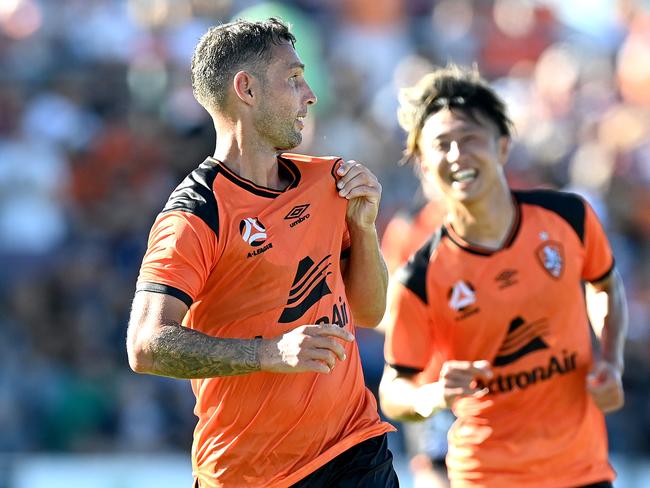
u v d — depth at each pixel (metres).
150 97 44.22
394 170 43.31
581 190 43.06
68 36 45.62
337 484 15.37
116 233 39.97
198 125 42.66
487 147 18.92
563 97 48.06
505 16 51.88
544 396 19.16
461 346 19.50
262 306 14.72
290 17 47.12
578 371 19.20
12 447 34.00
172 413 35.12
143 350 13.88
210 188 14.62
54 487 30.94
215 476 15.34
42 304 37.62
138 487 30.94
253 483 15.17
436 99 19.25
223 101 14.99
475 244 19.28
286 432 15.06
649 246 41.84
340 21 49.12
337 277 15.41
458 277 19.27
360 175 15.47
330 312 15.16
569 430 19.03
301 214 15.01
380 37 49.00
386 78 47.84
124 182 41.31
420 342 19.58
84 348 36.69
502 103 19.34
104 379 35.78
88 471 31.06
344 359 14.31
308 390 15.05
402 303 19.53
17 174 40.31
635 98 49.09
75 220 40.28
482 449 19.28
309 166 15.49
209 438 15.34
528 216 19.36
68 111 42.78
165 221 14.37
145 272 14.22
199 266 14.26
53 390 35.19
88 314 37.44
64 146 41.84
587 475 19.05
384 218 40.66
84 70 44.66
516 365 19.16
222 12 46.78
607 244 19.88
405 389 19.00
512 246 19.19
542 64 49.50
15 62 44.00
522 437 19.11
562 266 19.19
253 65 14.88
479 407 19.39
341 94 45.34
